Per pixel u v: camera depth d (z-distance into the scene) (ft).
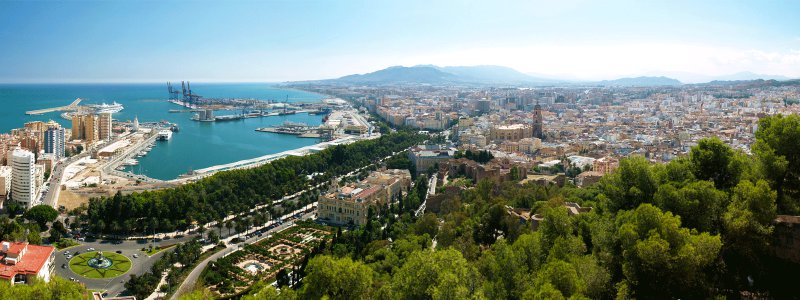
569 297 574.97
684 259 596.70
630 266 635.25
